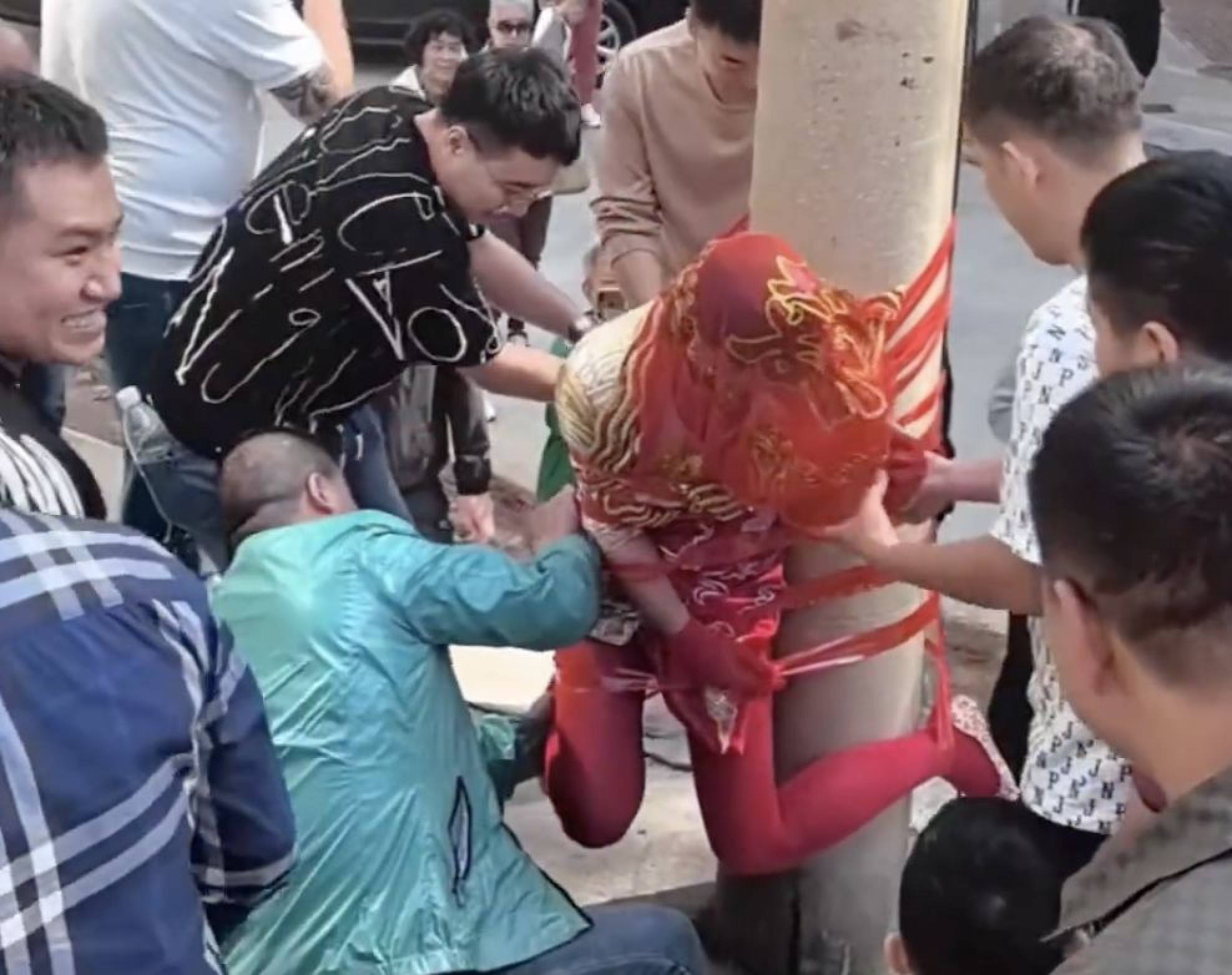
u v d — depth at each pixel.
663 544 2.33
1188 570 1.22
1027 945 2.06
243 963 2.21
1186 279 1.79
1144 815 1.92
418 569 2.28
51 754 1.35
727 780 2.51
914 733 2.68
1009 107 2.19
